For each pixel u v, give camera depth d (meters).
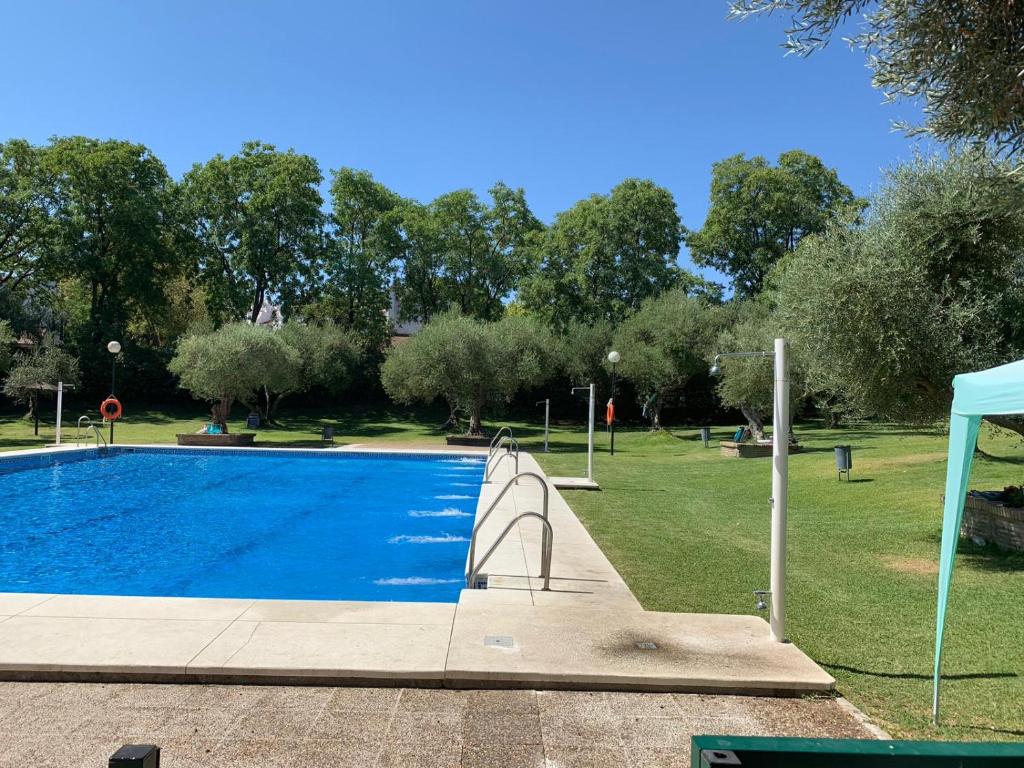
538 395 43.97
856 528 10.66
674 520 11.44
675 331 33.25
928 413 9.34
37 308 38.09
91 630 5.18
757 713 4.17
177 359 26.56
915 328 8.48
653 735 3.84
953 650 5.34
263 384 26.97
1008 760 1.90
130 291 38.53
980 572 7.89
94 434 28.20
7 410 36.38
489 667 4.56
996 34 4.52
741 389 23.14
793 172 42.91
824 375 10.19
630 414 44.22
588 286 43.88
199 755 3.50
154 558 9.83
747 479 16.67
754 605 6.51
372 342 44.84
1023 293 9.20
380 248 45.47
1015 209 5.64
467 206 46.38
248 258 40.75
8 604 5.86
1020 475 13.23
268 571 9.09
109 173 37.56
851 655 5.21
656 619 5.79
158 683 4.44
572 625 5.56
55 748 3.53
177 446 22.69
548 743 3.72
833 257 9.12
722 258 44.50
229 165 41.78
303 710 4.07
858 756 1.89
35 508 13.90
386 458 22.64
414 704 4.20
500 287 48.50
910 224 8.83
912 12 4.77
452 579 8.69
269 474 19.31
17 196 34.56
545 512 6.86
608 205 44.09
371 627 5.38
